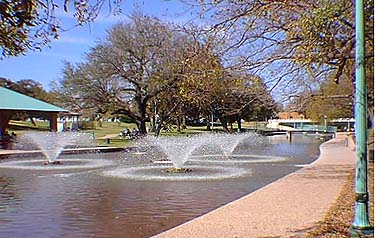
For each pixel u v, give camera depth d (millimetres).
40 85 64688
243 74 9336
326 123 64750
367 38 7523
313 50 8062
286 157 26297
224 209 9375
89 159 24391
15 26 3428
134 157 25688
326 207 9445
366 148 6285
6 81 62719
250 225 7805
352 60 8586
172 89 33875
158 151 29594
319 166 19250
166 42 30531
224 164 21453
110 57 37031
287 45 8656
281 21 8453
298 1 7691
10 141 33344
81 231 8094
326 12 7180
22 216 9391
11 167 20000
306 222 7957
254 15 8258
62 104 38500
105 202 11070
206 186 13906
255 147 36562
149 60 36062
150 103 40875
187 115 41969
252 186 13906
